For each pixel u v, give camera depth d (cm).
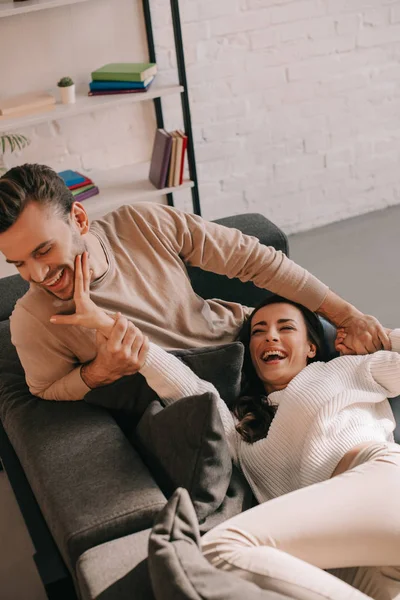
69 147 329
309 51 341
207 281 214
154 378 160
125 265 177
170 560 107
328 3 334
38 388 168
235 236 192
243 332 189
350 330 184
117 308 171
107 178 329
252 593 107
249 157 353
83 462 144
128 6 313
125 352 155
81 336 163
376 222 378
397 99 367
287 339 180
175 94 333
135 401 164
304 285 187
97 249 172
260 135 351
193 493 137
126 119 333
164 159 307
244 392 178
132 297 174
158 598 108
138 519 132
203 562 110
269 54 336
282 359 179
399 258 342
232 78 335
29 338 163
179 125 341
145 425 152
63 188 157
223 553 122
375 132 370
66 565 141
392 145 377
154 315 175
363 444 152
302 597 115
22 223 147
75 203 161
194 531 115
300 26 335
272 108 347
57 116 289
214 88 335
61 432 153
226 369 170
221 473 140
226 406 168
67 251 155
